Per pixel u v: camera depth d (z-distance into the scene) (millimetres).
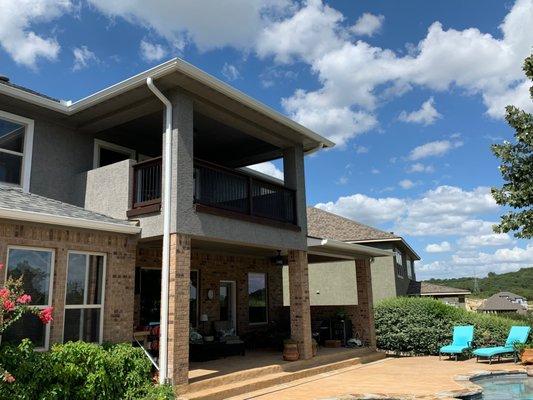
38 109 10797
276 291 19062
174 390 8695
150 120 12047
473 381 12453
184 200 9672
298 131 12945
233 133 13586
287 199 13375
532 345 15156
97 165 12328
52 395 6988
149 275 13266
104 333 9297
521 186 15094
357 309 17625
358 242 25359
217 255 16109
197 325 14852
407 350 18391
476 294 70500
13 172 10477
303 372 12109
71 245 8859
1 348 6938
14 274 8055
